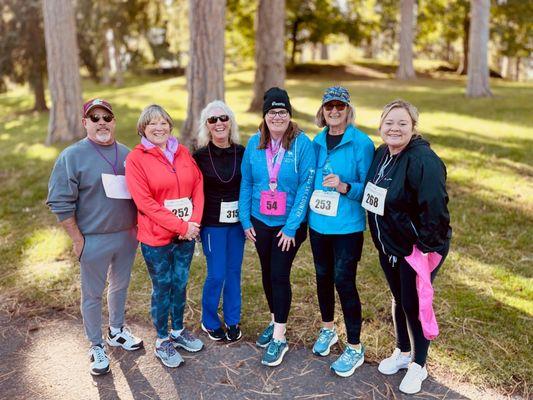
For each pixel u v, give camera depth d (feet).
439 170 8.52
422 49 134.82
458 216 18.99
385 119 8.87
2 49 51.80
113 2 53.21
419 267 8.93
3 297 14.30
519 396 9.60
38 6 50.29
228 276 11.48
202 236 11.15
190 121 28.66
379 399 9.71
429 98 50.29
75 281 15.11
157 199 10.07
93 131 9.84
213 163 10.68
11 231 19.67
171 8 53.78
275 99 9.82
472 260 15.51
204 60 27.84
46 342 11.96
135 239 10.82
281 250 10.56
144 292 14.30
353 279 10.28
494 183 22.09
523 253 15.85
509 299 13.12
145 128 9.86
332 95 9.47
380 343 11.43
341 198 9.89
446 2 86.12
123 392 10.08
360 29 94.12
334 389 10.05
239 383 10.32
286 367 10.81
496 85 66.49
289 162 10.19
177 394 10.00
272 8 39.32
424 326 9.04
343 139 9.77
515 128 32.55
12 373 10.77
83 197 9.91
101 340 10.78
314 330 12.12
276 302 10.83
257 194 10.62
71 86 34.32
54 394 10.03
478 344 11.18
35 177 26.45
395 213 8.96
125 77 104.58
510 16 83.51
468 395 9.68
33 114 57.06
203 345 11.59
